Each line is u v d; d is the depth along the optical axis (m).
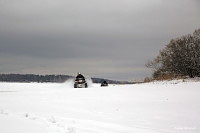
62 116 14.91
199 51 43.69
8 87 60.19
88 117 14.73
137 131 11.38
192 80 37.50
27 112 16.05
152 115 14.98
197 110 16.00
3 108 17.97
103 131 11.11
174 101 19.42
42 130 9.90
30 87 59.81
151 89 27.75
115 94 25.23
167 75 42.47
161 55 46.19
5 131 9.20
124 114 15.52
